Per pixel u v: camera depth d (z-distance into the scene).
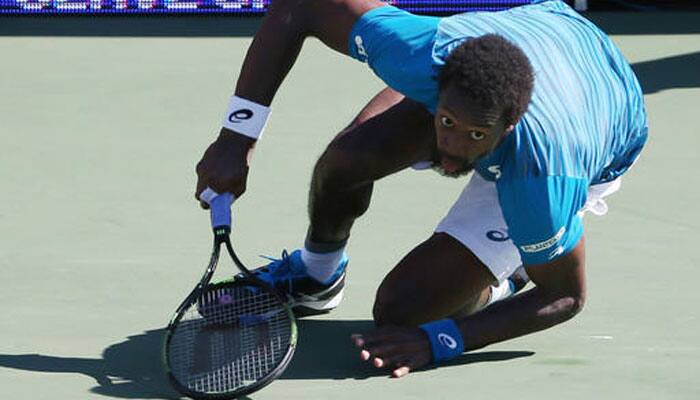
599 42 15.09
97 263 18.52
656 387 14.44
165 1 36.00
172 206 21.27
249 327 15.09
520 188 13.55
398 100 16.16
